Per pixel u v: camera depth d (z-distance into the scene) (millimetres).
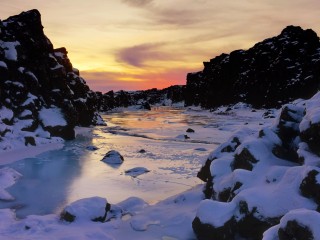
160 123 55500
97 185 16906
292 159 12008
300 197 9125
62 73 37219
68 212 11297
